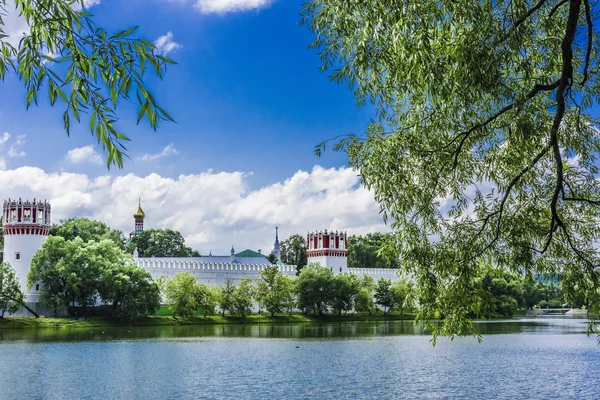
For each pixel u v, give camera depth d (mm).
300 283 126250
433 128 15984
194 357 55156
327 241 156250
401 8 13516
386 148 16156
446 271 15797
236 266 131625
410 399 34719
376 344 68625
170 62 8047
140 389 38281
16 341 71500
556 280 16469
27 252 111250
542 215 16281
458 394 36469
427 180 16109
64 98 7996
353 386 39312
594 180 16297
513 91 14203
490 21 13500
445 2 13641
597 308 15805
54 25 7891
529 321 129375
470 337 78750
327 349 62531
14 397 35688
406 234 16031
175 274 116688
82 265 100688
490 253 15945
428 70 13797
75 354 57750
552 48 15727
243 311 119375
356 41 15211
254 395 36281
